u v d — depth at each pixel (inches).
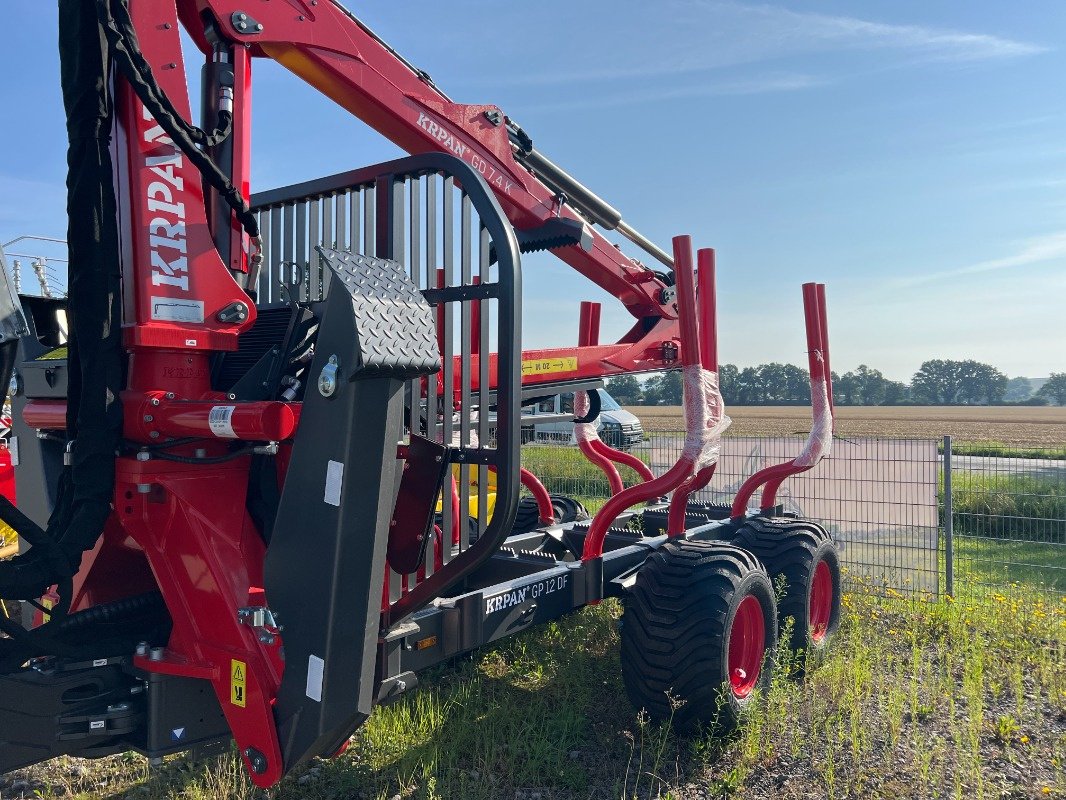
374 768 134.3
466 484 121.0
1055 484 359.3
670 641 145.1
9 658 99.1
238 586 102.3
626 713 162.7
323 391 90.9
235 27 119.1
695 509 250.7
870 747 148.6
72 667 100.3
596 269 214.7
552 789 132.6
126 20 96.5
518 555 175.9
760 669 161.0
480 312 120.2
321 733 91.0
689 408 165.5
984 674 187.8
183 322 106.3
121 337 103.5
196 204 108.7
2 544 200.5
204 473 106.1
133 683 104.0
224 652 99.6
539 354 192.7
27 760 95.7
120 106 104.0
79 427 101.3
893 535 295.1
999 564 308.0
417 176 120.3
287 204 142.5
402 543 110.0
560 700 167.0
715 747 147.0
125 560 125.3
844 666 181.5
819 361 226.2
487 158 170.9
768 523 203.5
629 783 136.1
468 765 139.0
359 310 89.0
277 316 122.0
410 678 112.6
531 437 332.2
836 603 209.9
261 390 113.3
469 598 126.4
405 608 110.3
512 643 197.3
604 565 164.6
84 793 129.0
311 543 92.6
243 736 98.8
